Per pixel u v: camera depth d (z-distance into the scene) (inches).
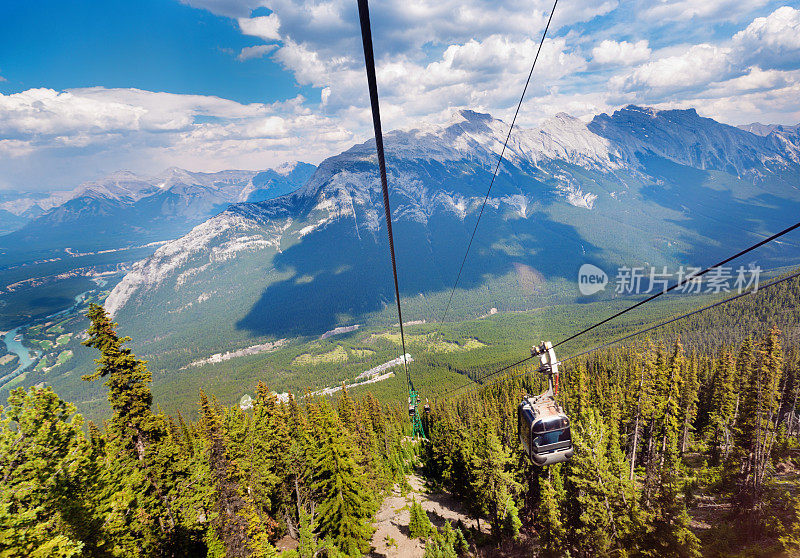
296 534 2132.1
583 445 1695.4
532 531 2177.7
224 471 1530.5
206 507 1678.2
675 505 1360.7
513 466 2381.9
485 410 3585.1
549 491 1781.5
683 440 2827.3
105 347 1419.8
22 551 756.0
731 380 2645.2
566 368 4067.4
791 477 2018.9
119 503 1192.8
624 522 1455.5
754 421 1943.9
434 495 3164.4
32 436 964.6
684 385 2785.4
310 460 2007.9
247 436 2134.6
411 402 2674.7
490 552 2036.2
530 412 577.6
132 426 1444.4
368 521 2333.9
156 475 1486.2
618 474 1621.6
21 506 900.0
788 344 3959.2
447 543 1808.6
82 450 1070.4
